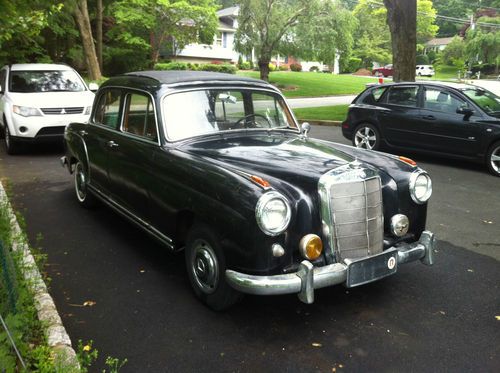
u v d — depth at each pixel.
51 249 4.93
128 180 4.66
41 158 9.49
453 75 57.66
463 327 3.55
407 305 3.87
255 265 3.22
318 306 3.83
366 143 10.23
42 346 2.93
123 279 4.27
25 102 9.38
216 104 4.54
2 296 3.21
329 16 28.56
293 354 3.21
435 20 79.25
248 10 28.84
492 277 4.40
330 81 36.47
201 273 3.71
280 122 4.96
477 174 8.44
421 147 9.32
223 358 3.15
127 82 4.94
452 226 5.78
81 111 9.68
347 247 3.50
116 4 24.47
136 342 3.32
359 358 3.17
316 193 3.42
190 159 3.83
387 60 64.19
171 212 3.93
